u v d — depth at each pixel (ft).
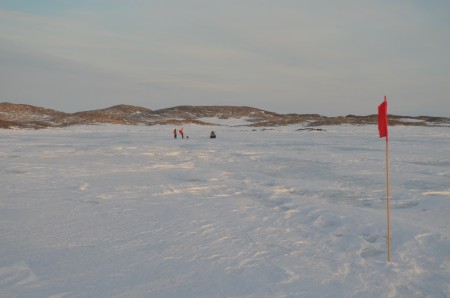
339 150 94.94
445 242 22.65
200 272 18.08
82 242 22.48
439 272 18.38
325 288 16.46
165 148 99.14
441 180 48.14
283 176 52.80
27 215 28.86
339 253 21.01
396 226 26.03
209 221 27.58
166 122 317.22
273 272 18.16
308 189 42.19
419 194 38.60
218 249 21.44
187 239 23.24
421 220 28.12
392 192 40.11
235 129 263.08
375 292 16.16
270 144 116.47
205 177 50.24
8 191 38.88
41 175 50.67
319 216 29.17
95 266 18.71
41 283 16.69
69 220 27.50
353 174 54.03
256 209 31.68
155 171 55.93
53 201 34.19
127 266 18.75
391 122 283.79
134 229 25.34
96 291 15.92
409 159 73.51
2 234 23.93
